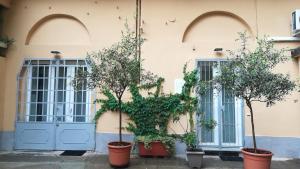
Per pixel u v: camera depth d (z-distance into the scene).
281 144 7.05
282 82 5.09
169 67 7.39
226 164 6.33
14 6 7.82
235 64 5.30
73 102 7.59
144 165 6.22
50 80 7.68
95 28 7.59
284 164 6.44
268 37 7.23
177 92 7.32
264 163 5.34
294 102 7.09
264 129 7.12
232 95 5.52
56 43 7.76
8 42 7.64
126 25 7.05
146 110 7.27
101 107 7.41
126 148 6.02
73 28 7.79
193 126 7.22
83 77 5.93
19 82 7.69
